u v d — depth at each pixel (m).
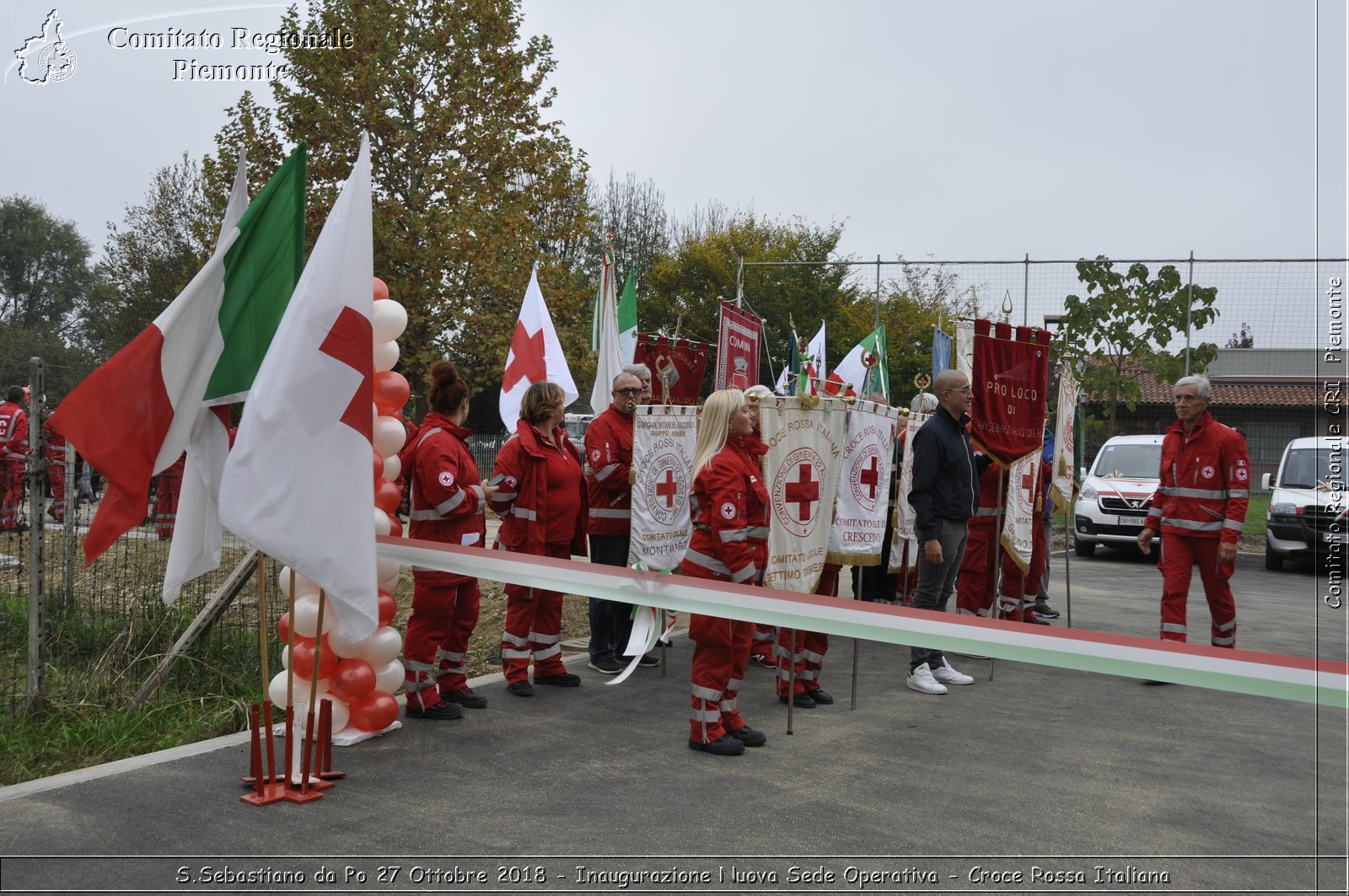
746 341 9.34
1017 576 8.80
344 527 4.43
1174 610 7.71
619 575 5.19
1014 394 7.30
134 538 10.26
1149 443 18.38
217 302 4.91
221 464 5.00
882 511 6.79
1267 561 16.48
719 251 40.91
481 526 6.32
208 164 19.77
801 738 5.90
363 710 5.59
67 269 54.03
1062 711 6.70
